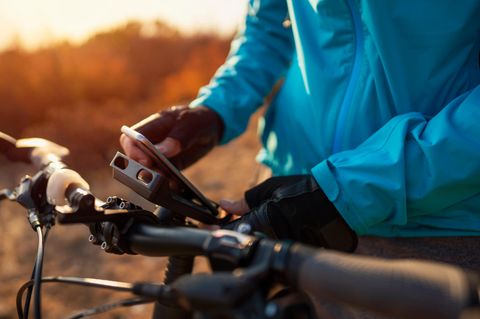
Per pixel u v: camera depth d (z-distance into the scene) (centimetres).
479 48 116
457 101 106
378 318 109
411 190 103
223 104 146
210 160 555
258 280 64
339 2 119
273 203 102
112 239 86
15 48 793
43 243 95
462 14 109
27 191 105
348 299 59
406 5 110
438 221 113
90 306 341
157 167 117
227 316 61
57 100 740
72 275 382
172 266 96
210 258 71
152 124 126
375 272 58
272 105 160
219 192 470
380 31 112
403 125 106
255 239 69
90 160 578
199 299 62
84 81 780
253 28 165
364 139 123
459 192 103
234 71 157
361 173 103
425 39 111
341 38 123
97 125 627
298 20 132
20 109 717
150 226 83
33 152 118
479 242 112
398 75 114
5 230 456
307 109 136
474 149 96
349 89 123
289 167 146
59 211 82
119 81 820
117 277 375
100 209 83
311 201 102
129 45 977
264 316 60
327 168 104
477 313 49
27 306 95
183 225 107
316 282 61
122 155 105
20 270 393
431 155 99
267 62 160
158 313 93
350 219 103
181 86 895
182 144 125
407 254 118
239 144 595
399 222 105
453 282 54
